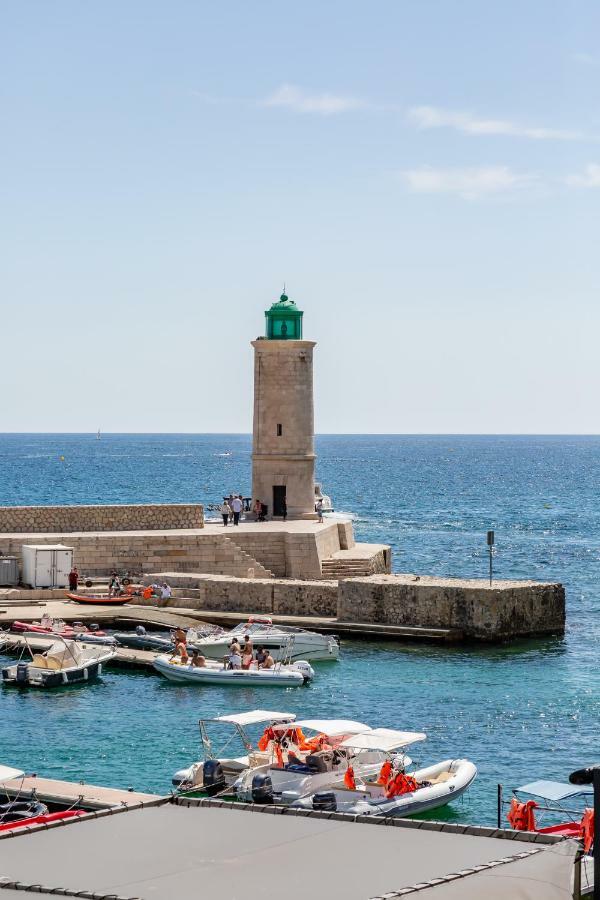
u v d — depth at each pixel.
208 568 73.62
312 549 75.00
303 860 22.02
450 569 103.06
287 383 82.81
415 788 36.75
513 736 45.72
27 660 58.38
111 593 68.31
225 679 53.34
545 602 65.25
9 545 71.31
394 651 60.91
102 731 46.00
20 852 22.55
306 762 37.03
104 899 19.84
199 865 21.73
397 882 20.83
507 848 22.75
